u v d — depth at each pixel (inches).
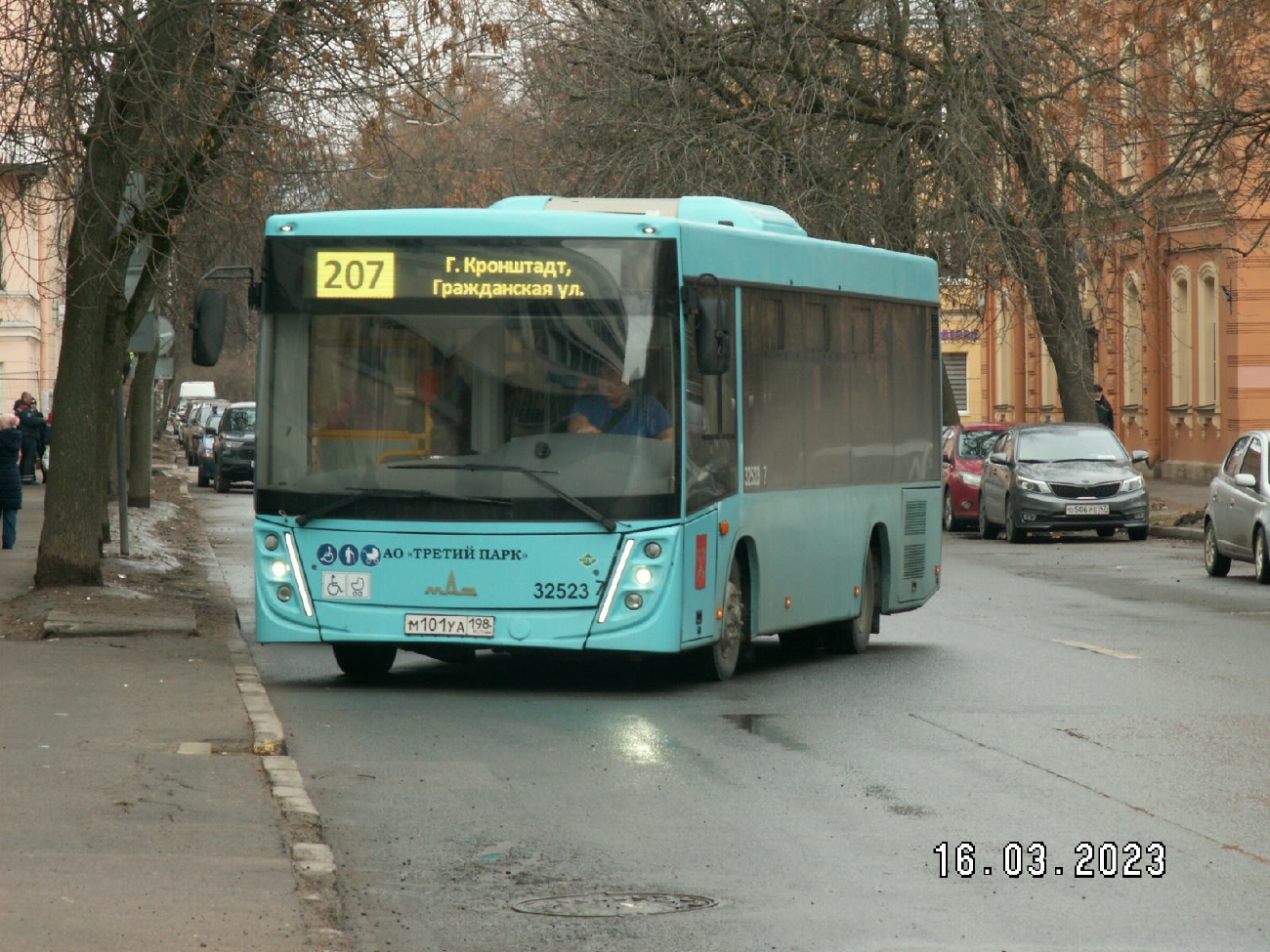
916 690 660.7
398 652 799.7
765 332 700.7
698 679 683.4
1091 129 1669.5
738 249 682.2
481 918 336.5
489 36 908.0
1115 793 458.9
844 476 770.8
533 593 632.4
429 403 641.0
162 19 792.3
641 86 1662.2
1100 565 1342.3
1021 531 1604.3
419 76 897.5
